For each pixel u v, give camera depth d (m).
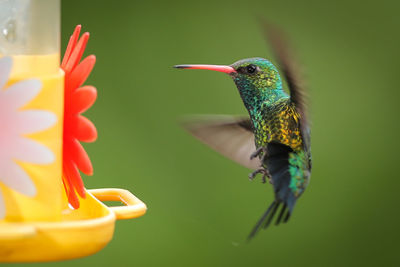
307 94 4.20
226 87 7.86
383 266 7.79
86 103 3.45
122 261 7.13
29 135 3.26
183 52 7.91
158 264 7.19
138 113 7.68
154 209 7.36
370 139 7.97
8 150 3.26
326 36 8.19
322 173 7.89
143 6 7.92
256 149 4.69
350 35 8.17
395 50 8.12
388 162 7.92
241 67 4.68
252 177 4.50
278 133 4.51
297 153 4.42
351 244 7.75
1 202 3.27
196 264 7.28
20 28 3.36
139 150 7.52
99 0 7.83
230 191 7.49
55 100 3.30
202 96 7.81
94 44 7.77
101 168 7.43
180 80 7.82
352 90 8.11
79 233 3.09
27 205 3.28
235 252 7.37
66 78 3.62
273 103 4.60
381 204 7.85
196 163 7.53
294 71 4.05
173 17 7.94
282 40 3.76
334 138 7.96
